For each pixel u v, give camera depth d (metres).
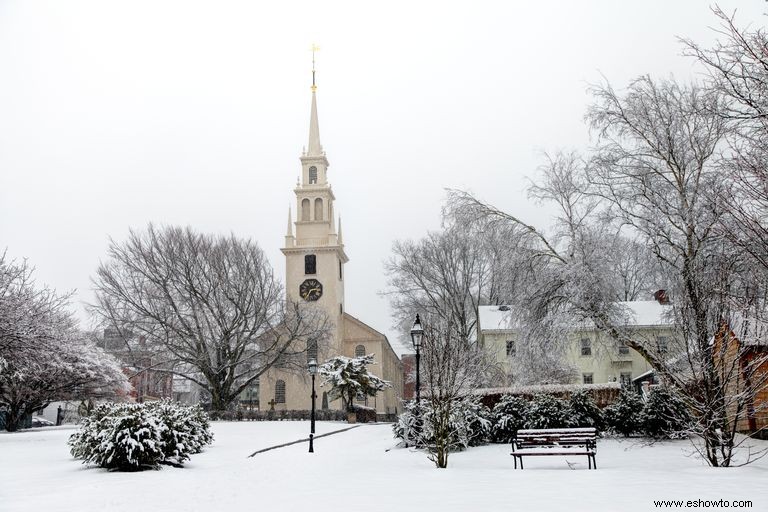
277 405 67.19
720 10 11.98
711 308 14.48
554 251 24.69
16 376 29.27
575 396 23.64
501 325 48.47
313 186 74.81
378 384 46.16
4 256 27.14
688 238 18.89
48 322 29.31
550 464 15.99
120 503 10.86
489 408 26.08
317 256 72.12
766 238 11.62
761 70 12.21
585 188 23.36
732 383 15.61
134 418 16.62
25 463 17.88
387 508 9.22
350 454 20.70
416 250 51.03
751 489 10.57
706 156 20.27
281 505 9.92
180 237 49.25
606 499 9.66
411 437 21.95
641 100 21.91
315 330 53.12
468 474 13.77
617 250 22.97
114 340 49.72
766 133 12.52
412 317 49.91
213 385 48.31
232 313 50.53
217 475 15.18
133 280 48.47
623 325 22.92
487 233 26.08
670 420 22.67
